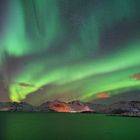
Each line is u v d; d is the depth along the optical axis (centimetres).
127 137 5044
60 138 4512
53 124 9619
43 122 11250
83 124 10169
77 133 5562
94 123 11275
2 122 10706
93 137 4794
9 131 6044
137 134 5694
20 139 4403
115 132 6122
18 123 10038
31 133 5475
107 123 11406
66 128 7256
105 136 5069
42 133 5500
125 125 9750
